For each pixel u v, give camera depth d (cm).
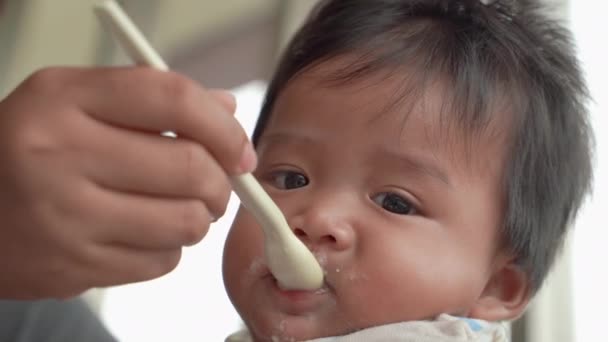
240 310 73
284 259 60
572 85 92
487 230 78
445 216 75
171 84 44
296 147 77
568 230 93
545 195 85
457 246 74
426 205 74
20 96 45
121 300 180
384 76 78
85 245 45
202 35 212
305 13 163
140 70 45
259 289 72
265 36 191
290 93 82
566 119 89
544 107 85
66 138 44
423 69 79
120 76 44
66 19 255
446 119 76
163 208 45
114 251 46
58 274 46
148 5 231
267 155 80
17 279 47
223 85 199
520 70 85
